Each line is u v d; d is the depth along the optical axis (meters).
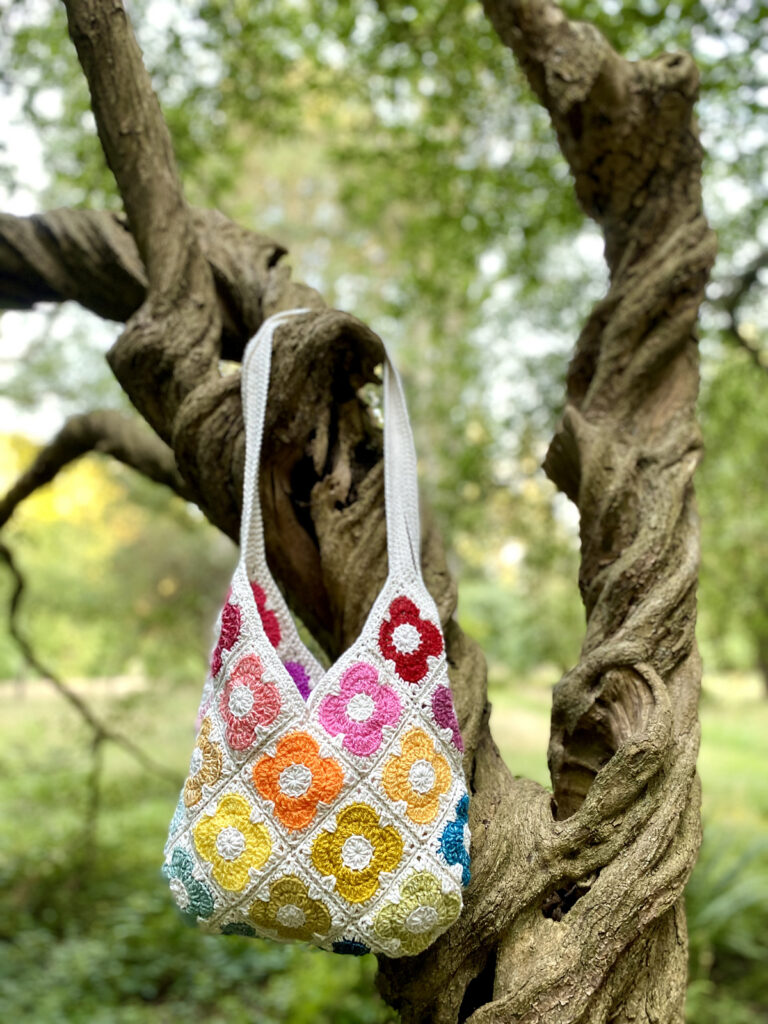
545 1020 0.98
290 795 1.01
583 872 1.05
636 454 1.38
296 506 1.39
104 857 6.55
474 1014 1.00
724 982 4.98
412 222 4.85
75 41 1.41
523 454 5.31
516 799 1.18
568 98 1.49
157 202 1.48
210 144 4.38
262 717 1.03
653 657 1.20
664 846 1.04
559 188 4.25
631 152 1.50
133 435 2.37
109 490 11.64
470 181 4.56
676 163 1.51
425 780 1.03
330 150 4.82
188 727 10.14
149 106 1.46
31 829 7.25
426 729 1.04
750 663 14.46
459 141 4.40
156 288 1.48
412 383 5.72
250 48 4.03
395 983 1.11
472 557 6.25
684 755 1.10
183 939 5.23
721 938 5.12
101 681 13.88
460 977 1.06
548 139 4.30
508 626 7.95
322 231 8.16
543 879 1.06
